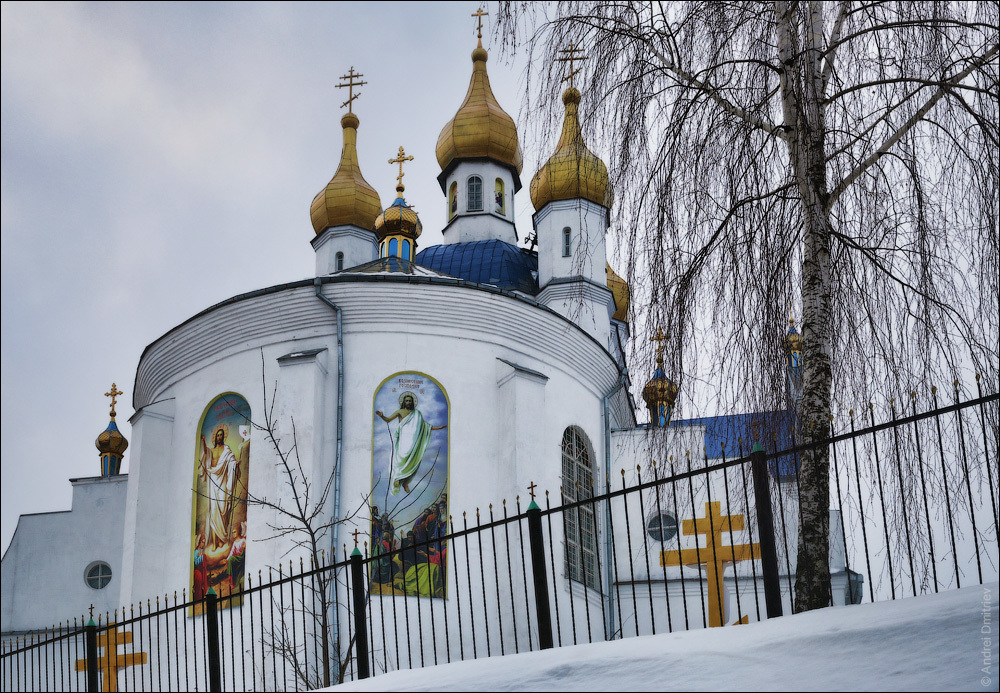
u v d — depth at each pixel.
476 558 24.23
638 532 28.45
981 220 11.57
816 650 7.94
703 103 12.28
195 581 25.14
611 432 29.52
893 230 11.95
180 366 27.41
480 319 26.20
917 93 11.80
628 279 12.45
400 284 25.73
